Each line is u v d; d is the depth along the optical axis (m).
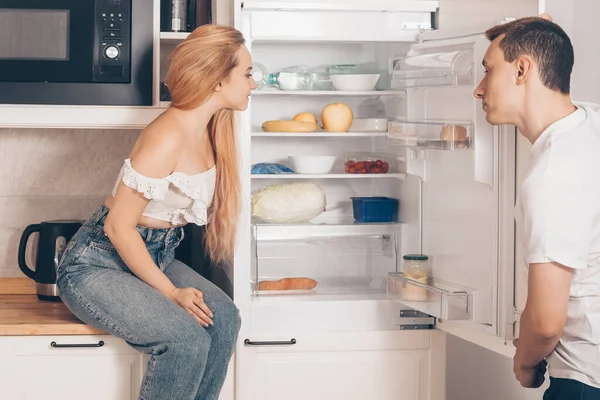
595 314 1.62
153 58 2.42
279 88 2.49
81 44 2.39
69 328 2.23
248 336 2.35
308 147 2.63
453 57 2.02
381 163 2.53
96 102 2.41
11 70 2.38
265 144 2.61
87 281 2.12
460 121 2.06
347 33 2.39
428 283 2.32
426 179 2.28
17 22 2.37
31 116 2.40
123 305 2.07
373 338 2.41
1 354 2.23
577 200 1.56
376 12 2.39
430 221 2.35
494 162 1.98
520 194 1.62
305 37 2.38
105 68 2.41
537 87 1.67
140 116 2.43
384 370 2.43
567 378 1.66
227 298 2.25
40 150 2.79
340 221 2.65
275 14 2.36
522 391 2.92
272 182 2.60
